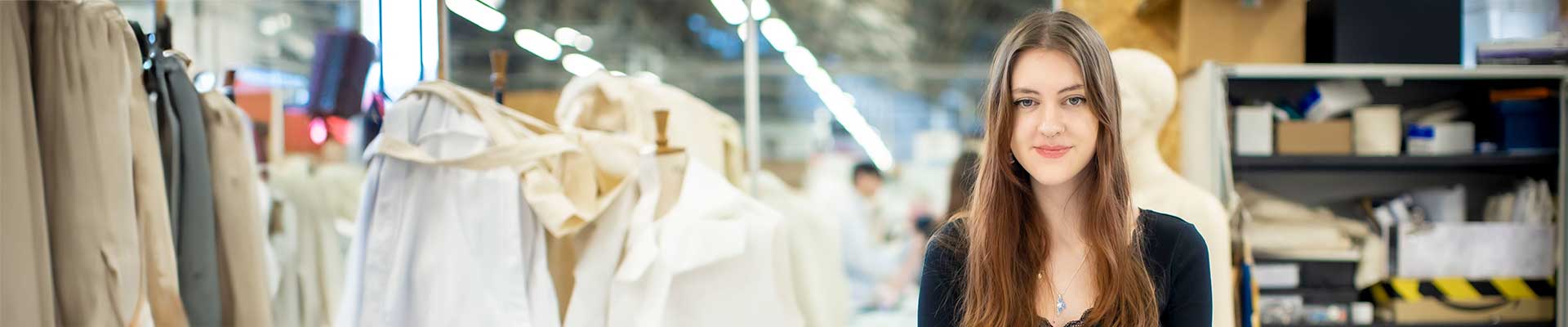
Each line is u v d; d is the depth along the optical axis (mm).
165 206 1729
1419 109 2650
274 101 2611
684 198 2008
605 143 2010
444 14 2498
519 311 1866
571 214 1838
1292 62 2486
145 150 1691
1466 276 2504
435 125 1917
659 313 1903
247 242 1977
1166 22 2676
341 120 2742
